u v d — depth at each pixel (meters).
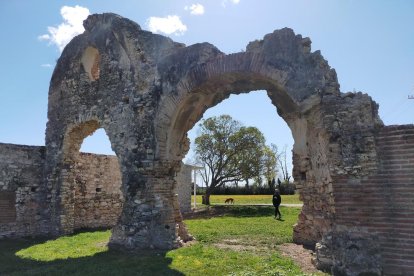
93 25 13.12
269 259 8.39
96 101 12.59
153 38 11.38
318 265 7.68
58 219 13.35
